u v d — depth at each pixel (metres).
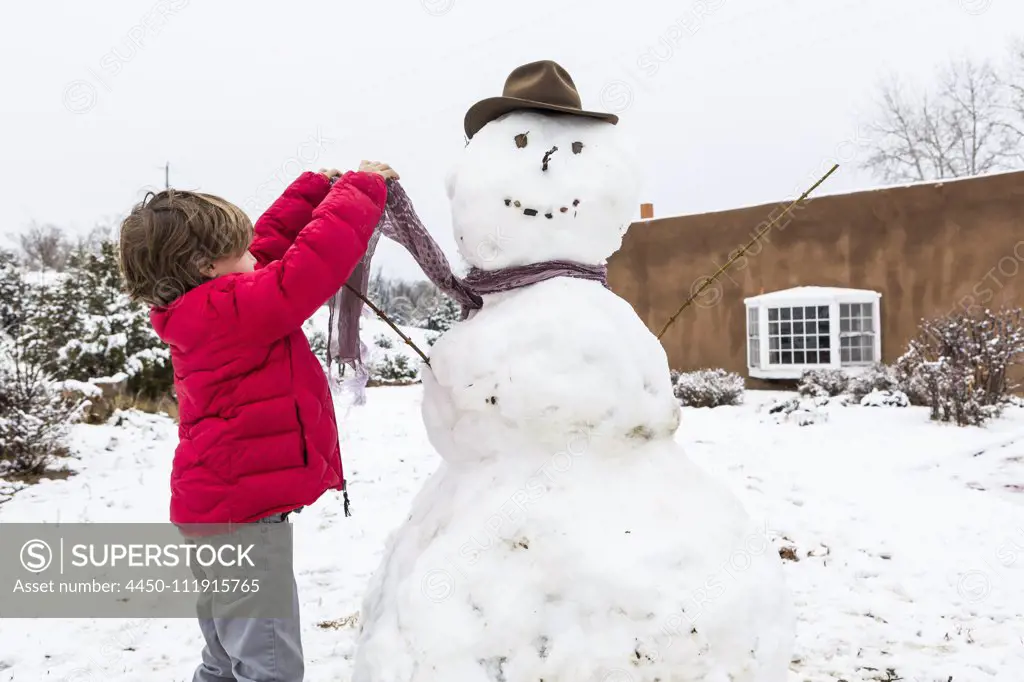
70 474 7.92
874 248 15.79
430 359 2.62
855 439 9.55
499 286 2.62
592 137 2.67
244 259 2.33
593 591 2.11
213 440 2.12
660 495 2.35
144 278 2.20
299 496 2.18
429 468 8.41
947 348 11.72
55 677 3.60
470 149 2.68
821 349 16.22
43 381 8.45
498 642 2.09
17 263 16.34
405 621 2.19
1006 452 8.23
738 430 10.64
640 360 2.46
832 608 4.38
